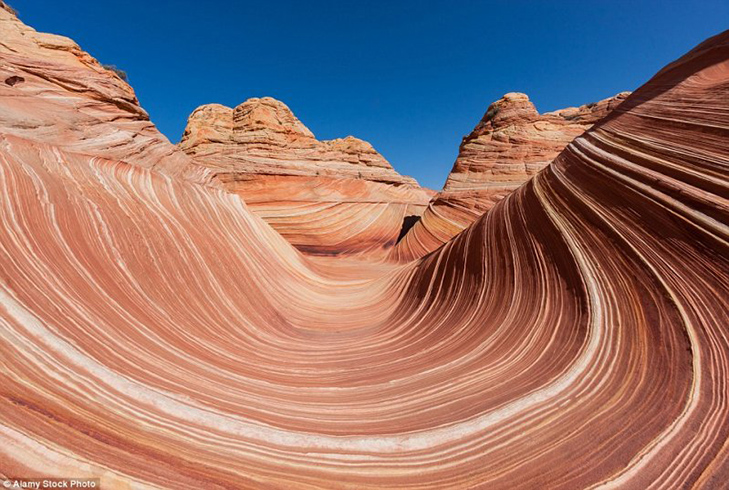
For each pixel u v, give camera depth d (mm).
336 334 8250
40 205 4801
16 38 11555
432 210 25594
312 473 2834
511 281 6465
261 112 32844
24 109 7645
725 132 4648
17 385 2307
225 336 6152
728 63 6953
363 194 34625
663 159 5180
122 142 9383
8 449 1857
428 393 4402
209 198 10906
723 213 3922
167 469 2318
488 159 26875
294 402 4270
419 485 2855
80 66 12594
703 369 3238
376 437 3381
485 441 3270
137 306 4992
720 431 2740
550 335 4809
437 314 7871
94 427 2371
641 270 4426
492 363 4855
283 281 10898
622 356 3846
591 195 6047
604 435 3066
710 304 3619
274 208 27938
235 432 3100
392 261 23891
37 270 3760
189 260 7254
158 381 3459
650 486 2562
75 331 3338
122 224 6227
